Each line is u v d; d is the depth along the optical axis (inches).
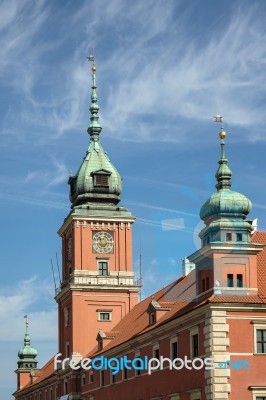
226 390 2600.9
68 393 4539.9
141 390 3346.5
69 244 4785.9
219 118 2974.9
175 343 3019.2
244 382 2620.6
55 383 5251.0
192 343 2824.8
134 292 4623.5
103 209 4709.6
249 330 2655.0
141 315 3919.8
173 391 2977.4
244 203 2832.2
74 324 4530.0
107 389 3853.3
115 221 4690.0
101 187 4771.2
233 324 2650.1
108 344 4042.8
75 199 4832.7
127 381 3548.2
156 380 3169.3
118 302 4598.9
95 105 4985.2
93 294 4586.6
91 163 4832.7
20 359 7155.5
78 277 4591.5
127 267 4662.9
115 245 4680.1
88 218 4658.0
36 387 5964.6
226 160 2957.7
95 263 4635.8
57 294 4899.1
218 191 2893.7
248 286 2721.5
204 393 2682.1
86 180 4773.6
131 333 3676.2
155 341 3213.6
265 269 2842.0
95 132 4950.8
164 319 3174.2
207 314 2677.2
